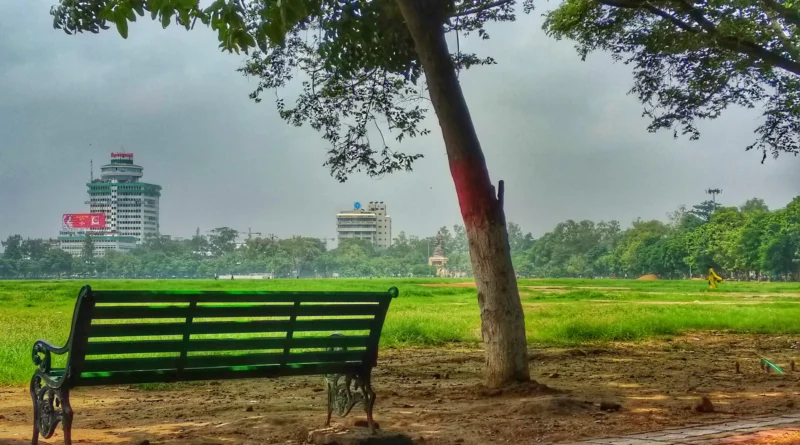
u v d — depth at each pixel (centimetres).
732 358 1298
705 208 13950
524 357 848
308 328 567
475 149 869
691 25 1331
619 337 1694
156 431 623
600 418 655
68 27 929
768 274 9512
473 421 646
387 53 1094
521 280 9325
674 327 1869
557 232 16800
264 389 957
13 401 848
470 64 1227
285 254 17312
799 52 1259
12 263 17975
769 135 1477
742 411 691
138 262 18612
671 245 12350
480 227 858
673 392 850
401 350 1485
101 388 958
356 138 1250
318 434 552
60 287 5609
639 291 5162
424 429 612
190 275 18550
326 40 1115
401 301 3603
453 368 1174
